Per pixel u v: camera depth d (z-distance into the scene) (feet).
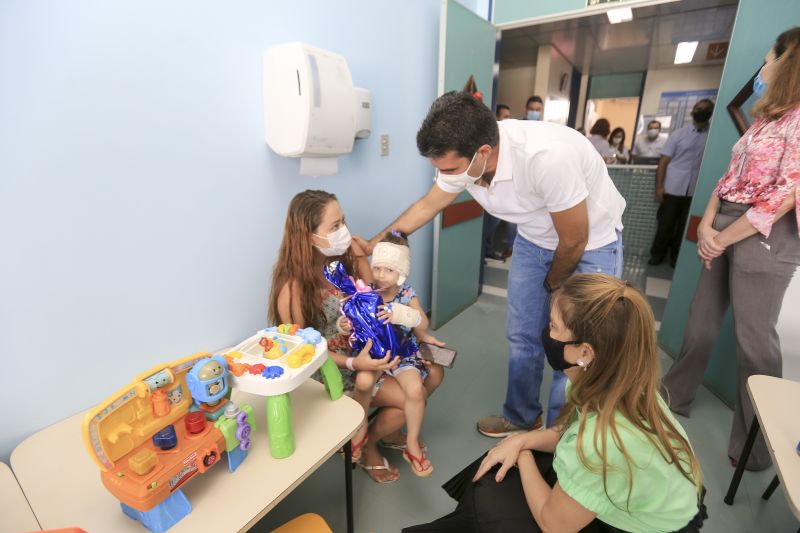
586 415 2.54
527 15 8.10
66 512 2.51
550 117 17.65
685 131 11.28
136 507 2.27
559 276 4.63
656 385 2.52
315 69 4.15
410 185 7.23
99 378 3.51
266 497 2.61
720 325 5.52
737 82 5.93
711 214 5.25
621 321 2.42
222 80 3.95
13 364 3.00
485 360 7.48
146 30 3.32
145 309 3.73
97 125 3.15
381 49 5.94
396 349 4.34
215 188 4.10
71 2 2.88
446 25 6.72
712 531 4.33
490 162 4.19
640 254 12.72
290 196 4.93
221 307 4.41
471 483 3.31
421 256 8.23
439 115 3.63
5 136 2.72
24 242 2.91
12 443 3.10
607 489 2.37
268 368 2.91
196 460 2.52
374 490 4.79
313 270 4.39
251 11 4.08
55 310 3.15
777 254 4.55
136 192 3.48
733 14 9.52
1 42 2.62
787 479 2.53
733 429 5.14
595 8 7.47
